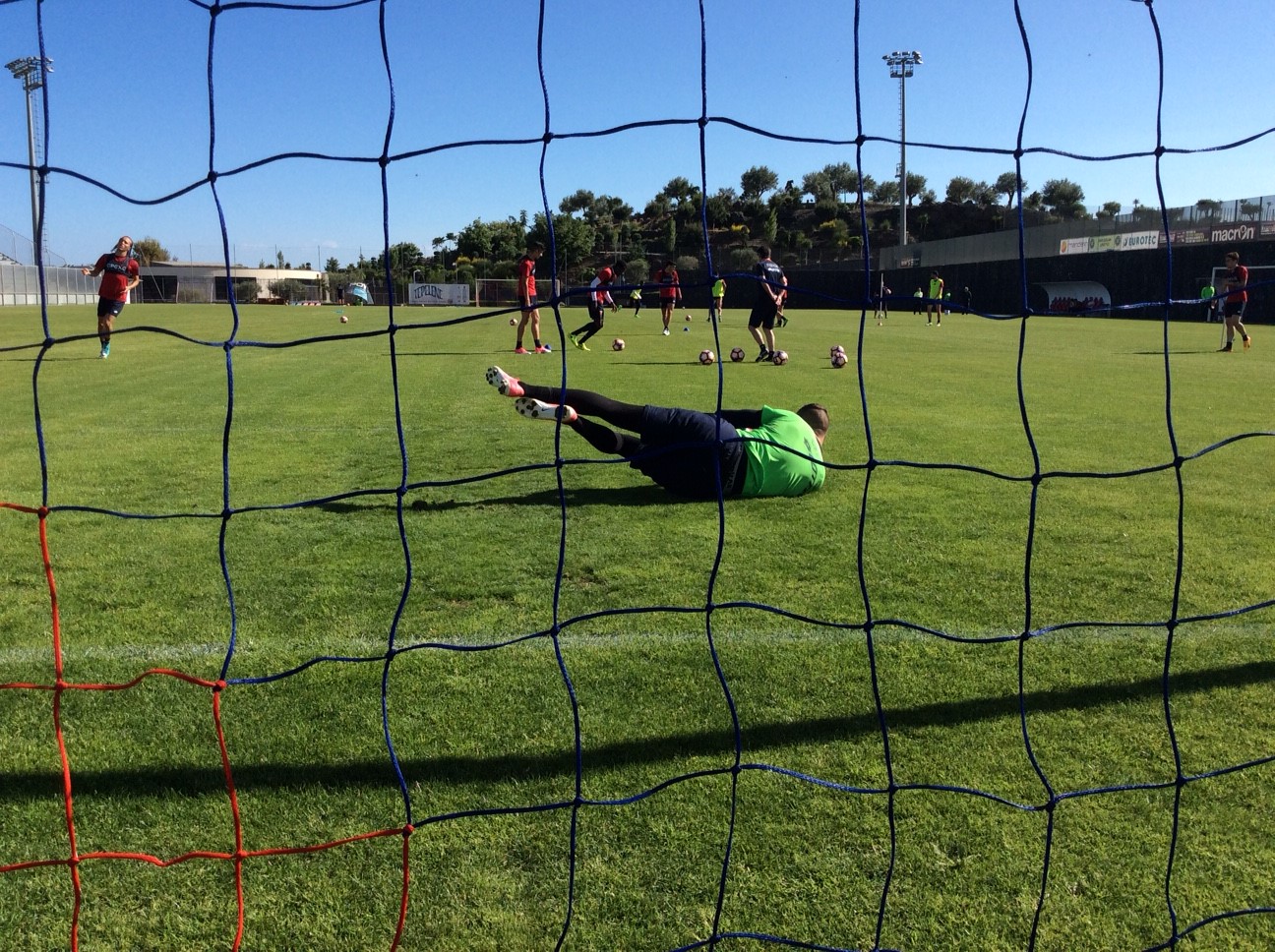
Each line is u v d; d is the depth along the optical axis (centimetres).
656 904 182
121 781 218
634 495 494
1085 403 870
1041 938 174
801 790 216
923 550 391
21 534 411
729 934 172
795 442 489
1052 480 530
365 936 174
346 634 299
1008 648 290
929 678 269
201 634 299
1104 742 235
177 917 179
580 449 616
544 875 190
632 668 275
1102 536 414
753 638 296
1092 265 3741
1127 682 267
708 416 470
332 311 3691
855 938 174
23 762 225
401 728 241
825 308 4744
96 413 773
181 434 675
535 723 244
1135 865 192
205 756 228
